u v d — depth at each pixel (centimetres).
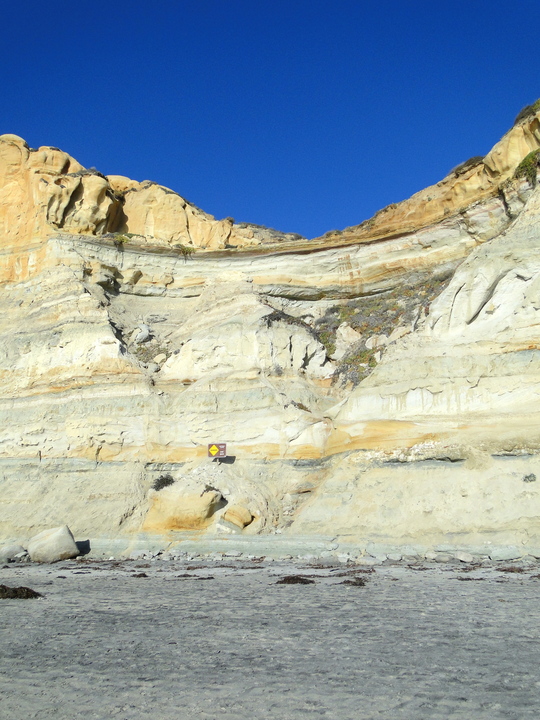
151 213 4622
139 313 4056
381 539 2348
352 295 3975
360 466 2691
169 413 3234
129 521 2905
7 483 3284
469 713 757
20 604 1524
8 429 3472
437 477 2453
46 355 3631
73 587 1806
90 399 3359
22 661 1018
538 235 2812
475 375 2633
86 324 3631
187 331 3725
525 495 2222
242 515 2705
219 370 3375
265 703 811
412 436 2636
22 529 2969
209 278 4134
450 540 2230
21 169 4394
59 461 3256
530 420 2417
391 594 1532
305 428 3002
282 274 4016
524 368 2559
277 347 3359
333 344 3669
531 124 3325
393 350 2964
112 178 4719
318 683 880
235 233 4684
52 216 4153
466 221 3612
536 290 2669
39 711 802
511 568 1891
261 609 1402
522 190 3216
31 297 3975
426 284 3716
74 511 2989
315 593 1584
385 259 3878
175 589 1722
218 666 973
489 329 2758
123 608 1458
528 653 996
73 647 1102
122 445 3238
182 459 3147
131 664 993
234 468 3005
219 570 2116
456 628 1170
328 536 2456
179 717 775
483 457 2394
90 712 796
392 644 1069
